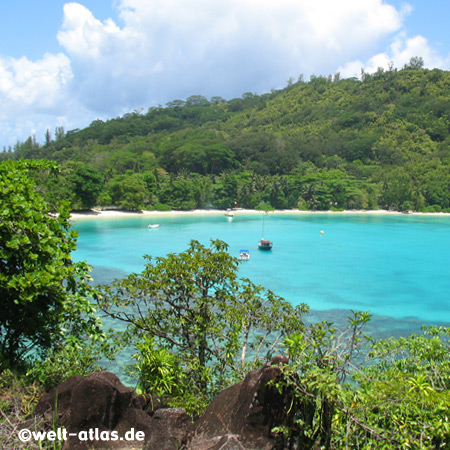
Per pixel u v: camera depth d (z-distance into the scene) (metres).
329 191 167.88
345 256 72.31
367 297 45.03
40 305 9.93
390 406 6.20
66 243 10.59
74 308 10.43
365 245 86.56
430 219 148.38
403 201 171.00
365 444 5.82
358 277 55.16
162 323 13.31
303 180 175.38
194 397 8.87
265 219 134.25
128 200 126.88
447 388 7.79
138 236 88.12
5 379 7.97
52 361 9.28
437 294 47.00
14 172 10.40
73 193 108.44
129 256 63.91
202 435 6.52
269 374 6.16
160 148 198.25
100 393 6.74
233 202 156.00
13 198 9.46
